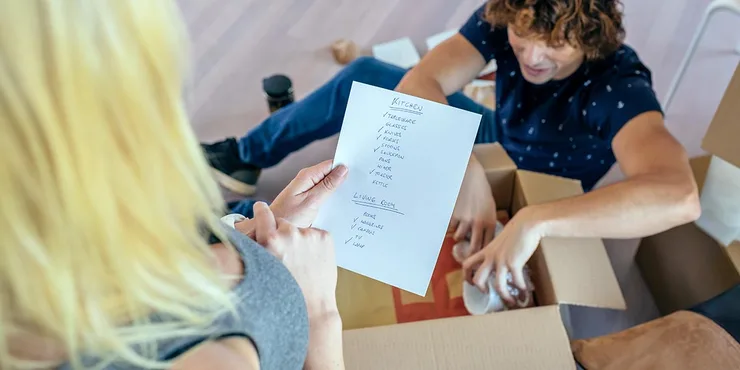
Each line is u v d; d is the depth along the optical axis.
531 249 0.91
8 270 0.32
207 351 0.40
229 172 1.58
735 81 0.94
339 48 1.85
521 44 1.04
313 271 0.62
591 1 0.94
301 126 1.50
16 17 0.28
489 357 0.80
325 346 0.62
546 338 0.81
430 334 0.82
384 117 0.71
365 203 0.72
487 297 0.98
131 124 0.33
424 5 2.02
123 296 0.36
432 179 0.70
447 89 1.19
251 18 2.03
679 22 1.93
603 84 1.05
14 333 0.35
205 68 1.90
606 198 0.91
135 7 0.32
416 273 0.73
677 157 0.93
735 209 1.09
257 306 0.45
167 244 0.38
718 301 0.93
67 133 0.31
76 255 0.33
